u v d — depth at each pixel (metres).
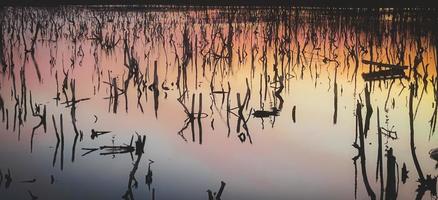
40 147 8.36
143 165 7.67
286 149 8.38
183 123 9.87
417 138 8.78
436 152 7.87
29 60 16.89
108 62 16.59
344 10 32.16
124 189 6.80
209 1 40.59
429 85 12.89
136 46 19.67
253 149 8.38
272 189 6.88
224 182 6.95
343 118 10.11
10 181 7.00
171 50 18.58
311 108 10.87
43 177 7.17
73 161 7.76
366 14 30.12
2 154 8.02
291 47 19.05
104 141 8.75
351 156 8.06
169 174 7.32
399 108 10.72
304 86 13.04
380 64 14.08
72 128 9.41
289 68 14.61
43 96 11.84
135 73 13.16
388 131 9.12
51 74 14.52
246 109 10.86
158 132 9.28
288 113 10.49
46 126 9.47
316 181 7.15
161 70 15.05
